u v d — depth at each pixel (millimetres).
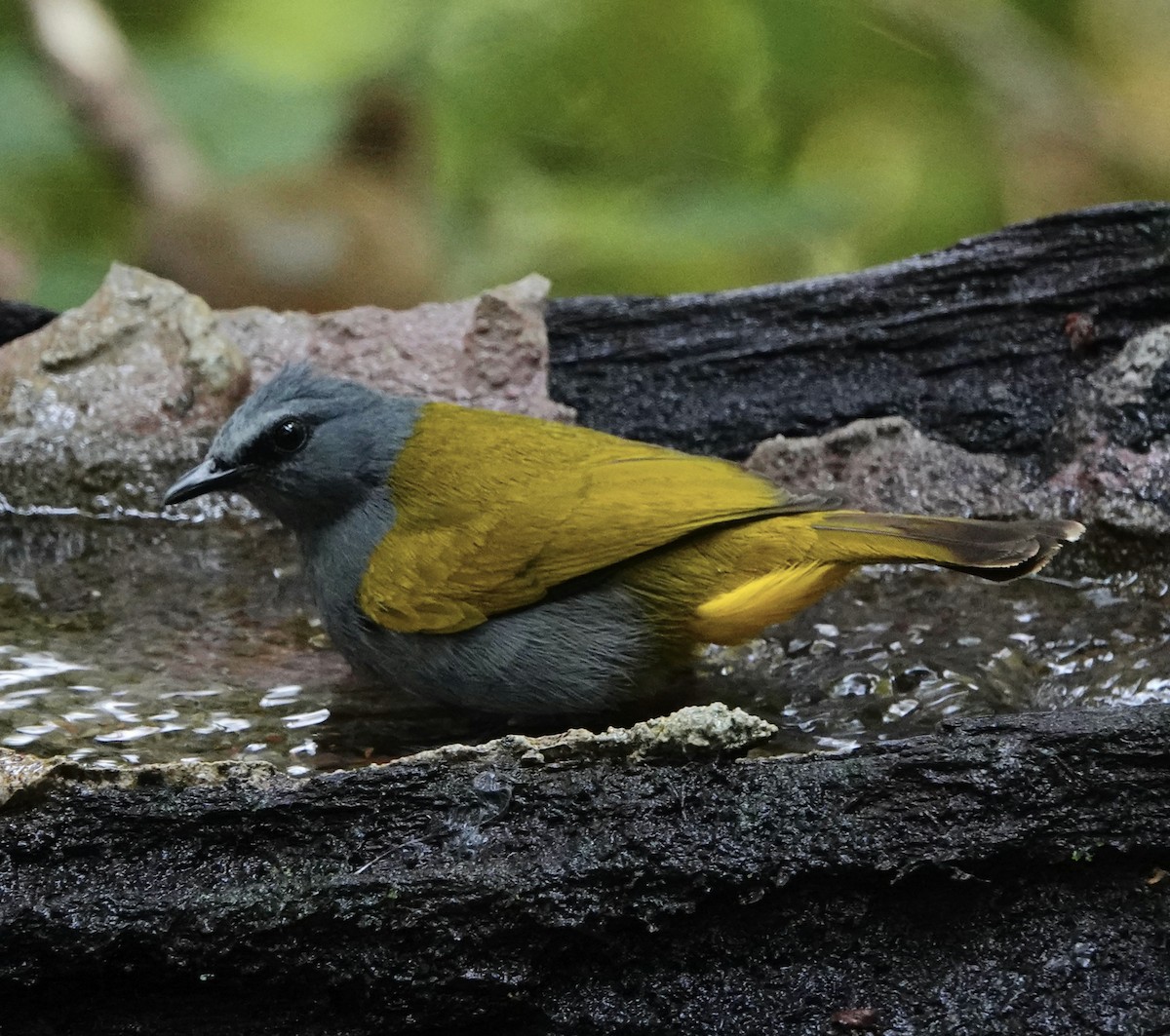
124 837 6816
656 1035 6750
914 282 12922
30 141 19453
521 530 8852
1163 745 6922
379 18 20875
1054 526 8516
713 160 21031
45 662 9867
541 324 12883
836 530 8648
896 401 12586
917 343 12781
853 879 6832
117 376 12664
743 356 12883
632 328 13062
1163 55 22609
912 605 10773
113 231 20547
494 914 6711
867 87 21500
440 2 20812
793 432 12617
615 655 8938
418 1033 6812
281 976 6715
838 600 10844
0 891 6672
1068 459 11898
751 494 8961
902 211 21250
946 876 6820
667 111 20891
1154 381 11758
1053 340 12672
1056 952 6781
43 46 19344
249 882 6754
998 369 12695
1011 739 7004
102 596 11039
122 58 19578
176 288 12953
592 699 9039
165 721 9055
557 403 12828
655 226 19453
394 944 6715
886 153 21500
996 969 6770
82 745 8664
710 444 12625
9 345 12891
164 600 11023
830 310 12938
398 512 9219
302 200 19688
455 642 9047
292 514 9531
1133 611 10641
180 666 9914
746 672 9734
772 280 20547
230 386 12664
